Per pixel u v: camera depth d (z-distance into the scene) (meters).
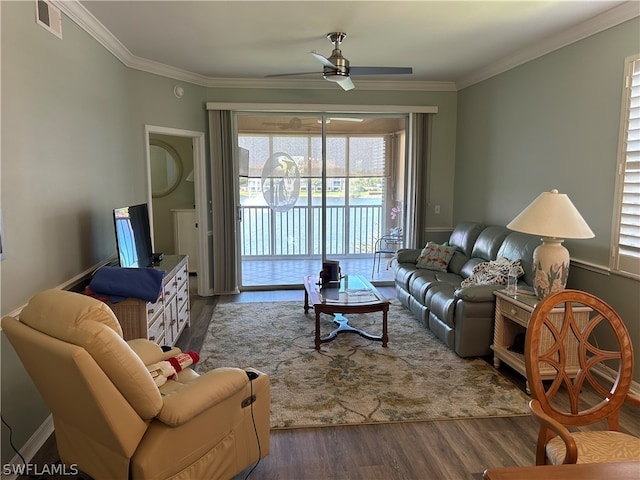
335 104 5.53
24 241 2.32
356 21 3.33
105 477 1.82
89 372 1.50
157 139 6.48
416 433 2.51
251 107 5.36
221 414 1.95
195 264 6.64
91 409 1.61
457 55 4.31
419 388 3.03
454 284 4.15
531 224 2.83
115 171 3.95
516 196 4.39
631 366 1.76
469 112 5.38
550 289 2.97
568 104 3.60
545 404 1.69
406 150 5.90
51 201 2.66
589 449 1.60
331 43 3.89
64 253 2.84
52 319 1.65
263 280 5.99
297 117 5.66
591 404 2.83
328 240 5.97
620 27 3.05
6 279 2.14
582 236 2.72
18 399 2.23
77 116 3.09
